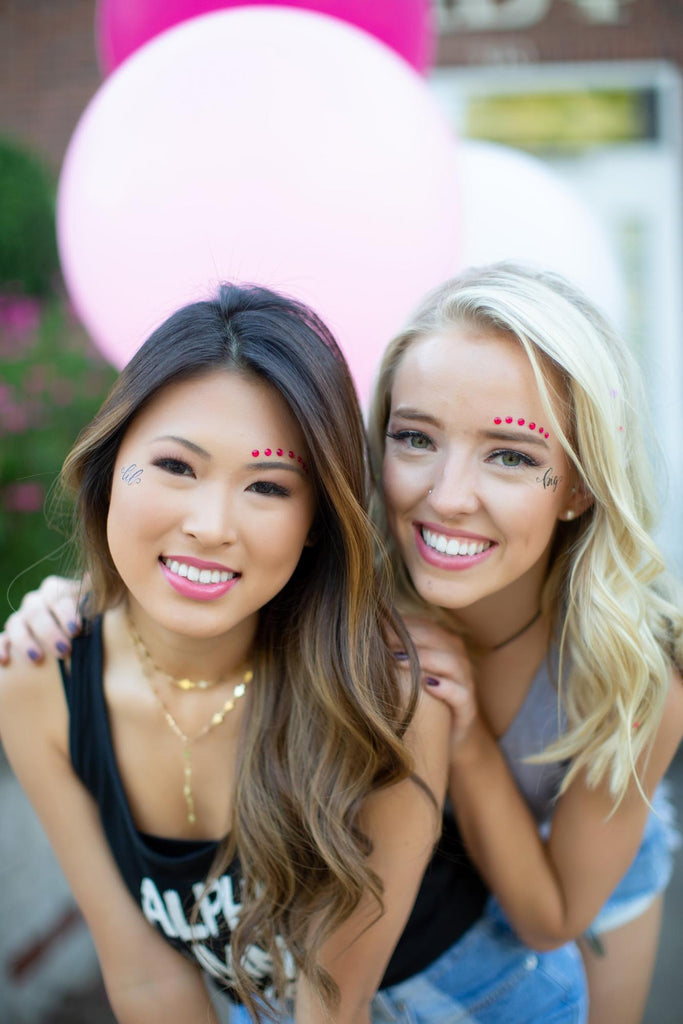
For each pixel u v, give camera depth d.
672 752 1.49
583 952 1.83
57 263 4.32
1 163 4.15
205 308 1.16
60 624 1.38
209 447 1.12
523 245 2.95
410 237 2.09
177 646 1.31
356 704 1.24
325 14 2.43
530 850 1.47
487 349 1.21
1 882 2.84
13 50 4.96
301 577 1.31
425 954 1.50
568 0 4.84
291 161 1.97
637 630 1.37
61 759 1.42
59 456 3.48
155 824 1.40
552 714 1.52
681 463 4.02
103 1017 2.39
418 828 1.31
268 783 1.29
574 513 1.39
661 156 4.93
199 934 1.36
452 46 4.91
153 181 2.02
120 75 2.22
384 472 1.33
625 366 1.38
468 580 1.28
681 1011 2.45
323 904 1.28
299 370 1.14
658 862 1.81
